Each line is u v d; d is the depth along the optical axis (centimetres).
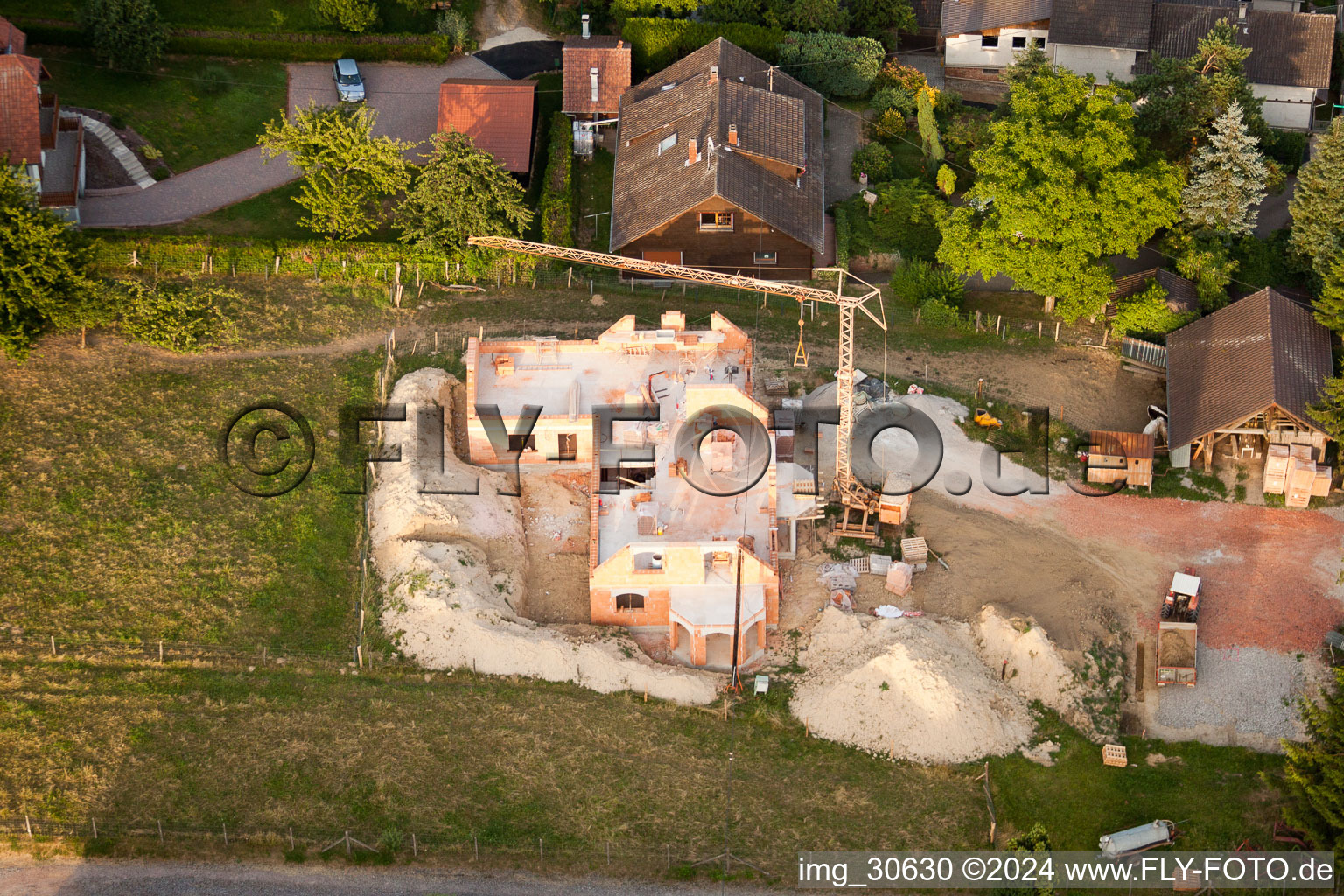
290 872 6344
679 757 6856
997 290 9906
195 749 6738
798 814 6638
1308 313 8700
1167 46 11338
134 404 8306
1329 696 6425
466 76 11238
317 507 7900
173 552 7550
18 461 7869
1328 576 7825
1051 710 7106
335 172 9550
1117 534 8075
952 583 7750
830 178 10656
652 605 7581
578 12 11856
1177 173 9119
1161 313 9112
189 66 10900
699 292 9631
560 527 8125
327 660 7175
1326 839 6281
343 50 11200
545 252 8044
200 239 9238
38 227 7962
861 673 7100
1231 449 8531
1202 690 7231
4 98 9144
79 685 6938
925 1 12331
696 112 9894
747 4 11481
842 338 7881
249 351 8800
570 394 8269
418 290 9425
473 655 7175
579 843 6481
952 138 10800
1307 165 9581
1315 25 11194
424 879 6341
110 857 6356
